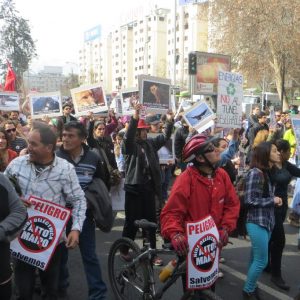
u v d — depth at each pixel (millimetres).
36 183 3439
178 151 8750
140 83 6531
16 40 33625
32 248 3412
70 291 4691
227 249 6219
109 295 4516
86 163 4121
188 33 102750
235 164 6660
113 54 149250
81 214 3590
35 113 9984
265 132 6207
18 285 3525
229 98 7457
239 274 5281
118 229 7180
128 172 5227
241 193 4398
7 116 10969
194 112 8195
